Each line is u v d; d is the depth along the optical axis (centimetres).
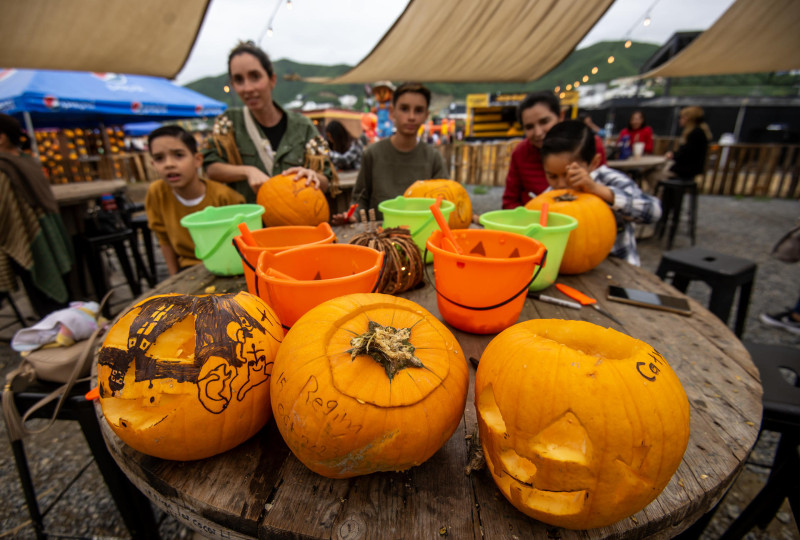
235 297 73
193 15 391
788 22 464
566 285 138
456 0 399
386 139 246
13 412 118
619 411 52
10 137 287
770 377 133
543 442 56
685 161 512
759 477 182
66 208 370
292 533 56
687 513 60
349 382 58
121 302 373
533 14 445
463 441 72
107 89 661
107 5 342
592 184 155
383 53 519
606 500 53
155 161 170
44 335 128
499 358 62
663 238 561
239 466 67
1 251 274
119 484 127
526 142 246
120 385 63
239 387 64
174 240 191
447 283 97
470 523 57
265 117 218
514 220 149
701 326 110
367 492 62
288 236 129
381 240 115
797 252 286
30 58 416
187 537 161
